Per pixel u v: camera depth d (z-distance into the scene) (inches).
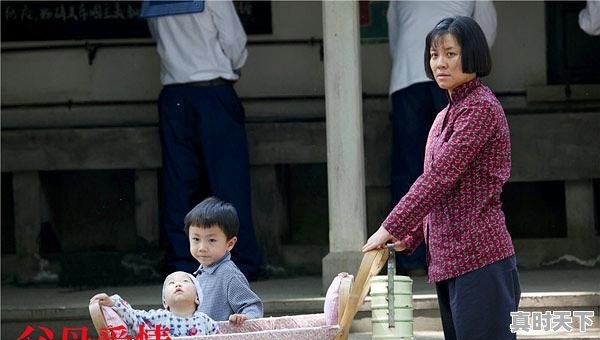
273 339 442.3
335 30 770.2
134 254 933.2
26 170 946.7
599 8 824.9
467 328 464.8
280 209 943.7
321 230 956.0
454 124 470.3
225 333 483.2
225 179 859.4
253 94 964.6
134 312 469.4
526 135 919.0
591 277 838.5
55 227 968.3
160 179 949.8
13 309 754.2
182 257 859.4
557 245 921.5
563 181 938.7
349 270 759.7
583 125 915.4
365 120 936.3
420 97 836.0
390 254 480.4
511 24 951.6
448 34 469.1
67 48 973.8
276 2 964.0
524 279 834.8
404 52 840.3
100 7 968.9
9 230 964.6
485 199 466.9
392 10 863.7
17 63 972.6
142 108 968.9
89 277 930.7
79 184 971.3
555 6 951.6
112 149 946.7
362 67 952.3
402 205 463.2
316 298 748.6
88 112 971.3
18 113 971.3
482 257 464.1
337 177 767.7
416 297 724.0
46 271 940.6
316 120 943.7
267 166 938.7
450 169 461.1
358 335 708.0
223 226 527.2
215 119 856.3
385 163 931.3
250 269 864.3
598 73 948.0
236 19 859.4
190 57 855.1
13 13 970.7
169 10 849.5
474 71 470.0
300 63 963.3
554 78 951.6
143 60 970.7
